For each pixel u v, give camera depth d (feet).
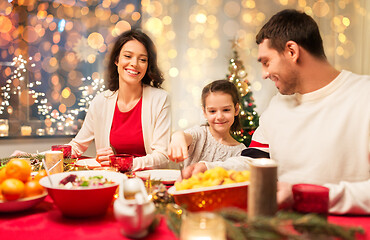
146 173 3.76
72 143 6.84
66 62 10.01
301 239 1.78
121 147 6.51
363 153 3.33
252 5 13.15
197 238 1.66
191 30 12.13
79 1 10.06
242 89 10.94
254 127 10.71
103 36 10.33
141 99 6.59
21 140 9.29
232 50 13.02
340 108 3.47
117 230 2.29
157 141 6.34
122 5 10.69
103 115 6.68
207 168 3.37
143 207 2.08
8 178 2.81
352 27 11.78
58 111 9.99
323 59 3.51
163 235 2.19
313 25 3.37
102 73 10.30
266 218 1.85
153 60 6.65
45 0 9.68
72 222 2.46
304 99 3.69
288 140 3.71
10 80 9.44
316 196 2.18
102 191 2.47
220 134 5.77
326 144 3.44
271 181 2.02
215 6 12.59
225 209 2.06
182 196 2.48
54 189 2.43
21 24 9.45
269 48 3.43
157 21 11.33
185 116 12.03
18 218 2.56
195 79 12.26
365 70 11.55
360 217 2.49
